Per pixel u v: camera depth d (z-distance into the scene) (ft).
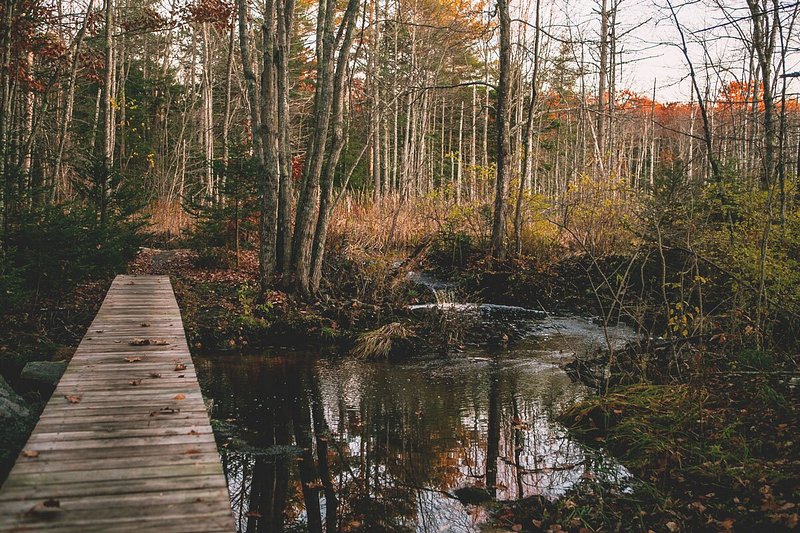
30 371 23.11
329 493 17.29
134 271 47.01
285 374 29.71
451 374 30.04
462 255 54.54
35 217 32.53
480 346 35.96
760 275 25.98
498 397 26.23
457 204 63.41
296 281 41.78
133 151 86.79
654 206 31.40
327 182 42.19
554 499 16.81
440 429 22.40
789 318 24.61
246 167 48.65
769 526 14.26
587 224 52.54
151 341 20.99
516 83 90.22
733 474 16.61
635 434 20.03
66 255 31.37
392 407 24.88
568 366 30.86
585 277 48.06
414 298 45.27
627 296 41.83
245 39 41.24
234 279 46.26
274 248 42.14
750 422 19.47
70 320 33.47
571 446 20.59
